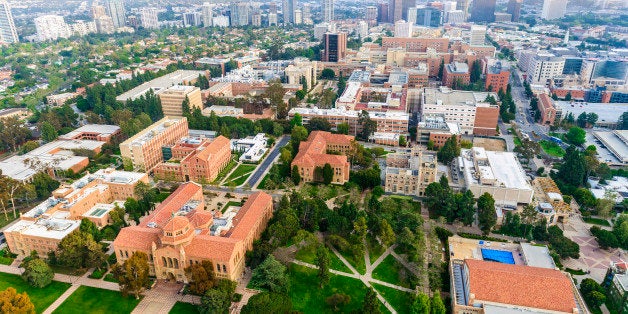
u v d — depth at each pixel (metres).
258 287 195.00
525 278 174.00
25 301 170.62
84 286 197.38
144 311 181.38
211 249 190.88
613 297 186.38
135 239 199.75
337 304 185.75
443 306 174.12
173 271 195.88
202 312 173.50
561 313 164.75
